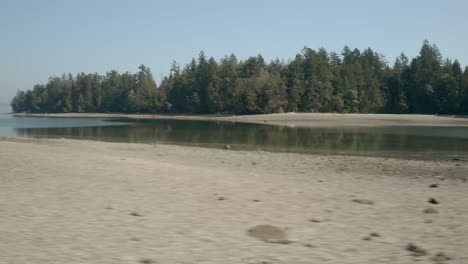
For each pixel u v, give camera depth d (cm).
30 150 2500
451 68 12912
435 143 4041
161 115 14262
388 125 7300
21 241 815
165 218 1041
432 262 766
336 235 933
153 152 2923
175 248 808
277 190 1452
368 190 1522
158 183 1517
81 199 1218
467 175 2038
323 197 1353
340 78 12700
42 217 1005
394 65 15400
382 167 2308
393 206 1242
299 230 966
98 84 17988
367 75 13500
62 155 2266
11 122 9600
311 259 767
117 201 1212
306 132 5694
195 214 1089
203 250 801
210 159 2552
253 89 12081
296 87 12081
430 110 12131
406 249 840
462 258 789
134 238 863
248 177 1738
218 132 5794
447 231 980
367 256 792
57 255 743
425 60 13300
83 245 807
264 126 7312
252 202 1247
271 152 3123
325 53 15575
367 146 3750
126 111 16412
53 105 19362
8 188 1328
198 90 13838
